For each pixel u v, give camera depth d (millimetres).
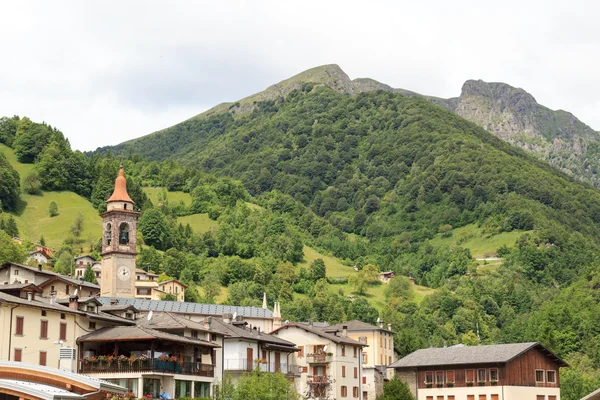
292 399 107750
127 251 176000
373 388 151750
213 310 176250
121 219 177000
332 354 134250
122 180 179625
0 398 55281
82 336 98000
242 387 103438
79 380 61156
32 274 141125
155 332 98125
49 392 54656
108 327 101125
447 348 136875
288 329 137250
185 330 104312
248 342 117188
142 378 93625
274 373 112938
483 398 127125
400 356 199750
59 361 89062
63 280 141750
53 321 94562
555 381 132375
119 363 94438
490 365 127500
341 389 135125
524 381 128250
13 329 89500
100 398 62094
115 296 172625
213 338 111625
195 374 101625
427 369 132750
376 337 177750
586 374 196500
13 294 97438
